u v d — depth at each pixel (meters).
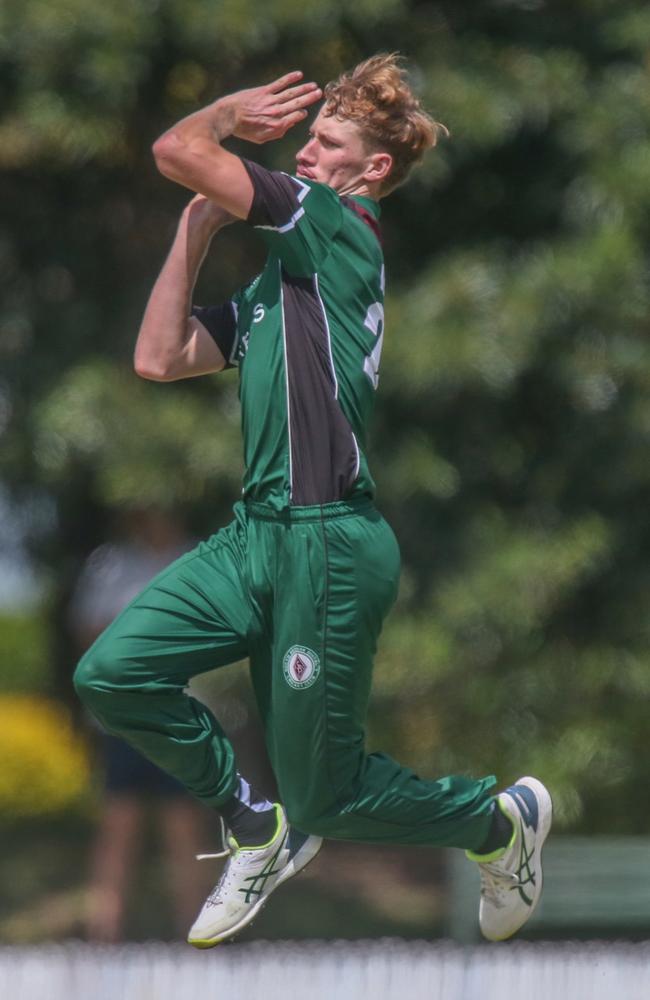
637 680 28.61
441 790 13.23
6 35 25.97
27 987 14.45
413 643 26.94
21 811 42.44
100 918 27.19
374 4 26.83
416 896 34.31
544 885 23.97
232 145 27.52
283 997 14.44
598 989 14.53
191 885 27.16
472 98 27.03
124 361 28.83
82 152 27.30
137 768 27.05
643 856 24.12
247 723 32.41
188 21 26.66
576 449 28.80
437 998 14.47
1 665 52.78
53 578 40.19
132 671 12.34
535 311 26.38
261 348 12.40
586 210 27.62
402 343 26.09
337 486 12.21
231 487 27.56
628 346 27.27
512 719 28.53
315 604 12.16
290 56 28.20
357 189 12.95
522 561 27.19
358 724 12.62
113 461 26.42
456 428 28.58
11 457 29.00
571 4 29.09
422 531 28.61
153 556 26.39
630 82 27.89
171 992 14.46
